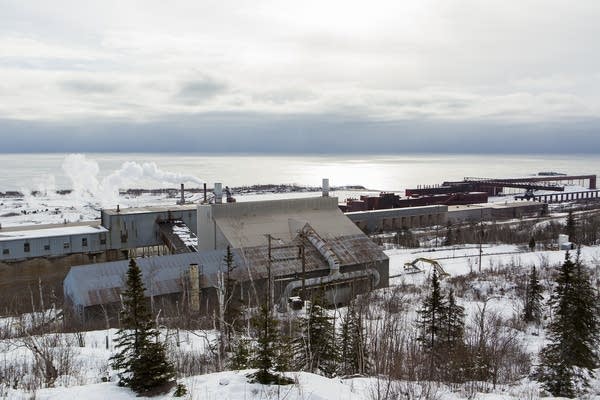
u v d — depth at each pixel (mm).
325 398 12961
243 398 12492
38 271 67562
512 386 23656
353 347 22703
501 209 138500
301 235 54156
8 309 48250
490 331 37094
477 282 57531
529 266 65125
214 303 45000
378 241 95375
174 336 29672
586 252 74750
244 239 52406
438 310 31250
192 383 13742
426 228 115000
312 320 22578
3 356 21828
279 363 14414
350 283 47688
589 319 25344
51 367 18047
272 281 40406
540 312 44219
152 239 75438
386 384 15867
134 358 13672
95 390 13414
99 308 40188
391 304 38406
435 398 15484
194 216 78438
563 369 24391
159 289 43219
